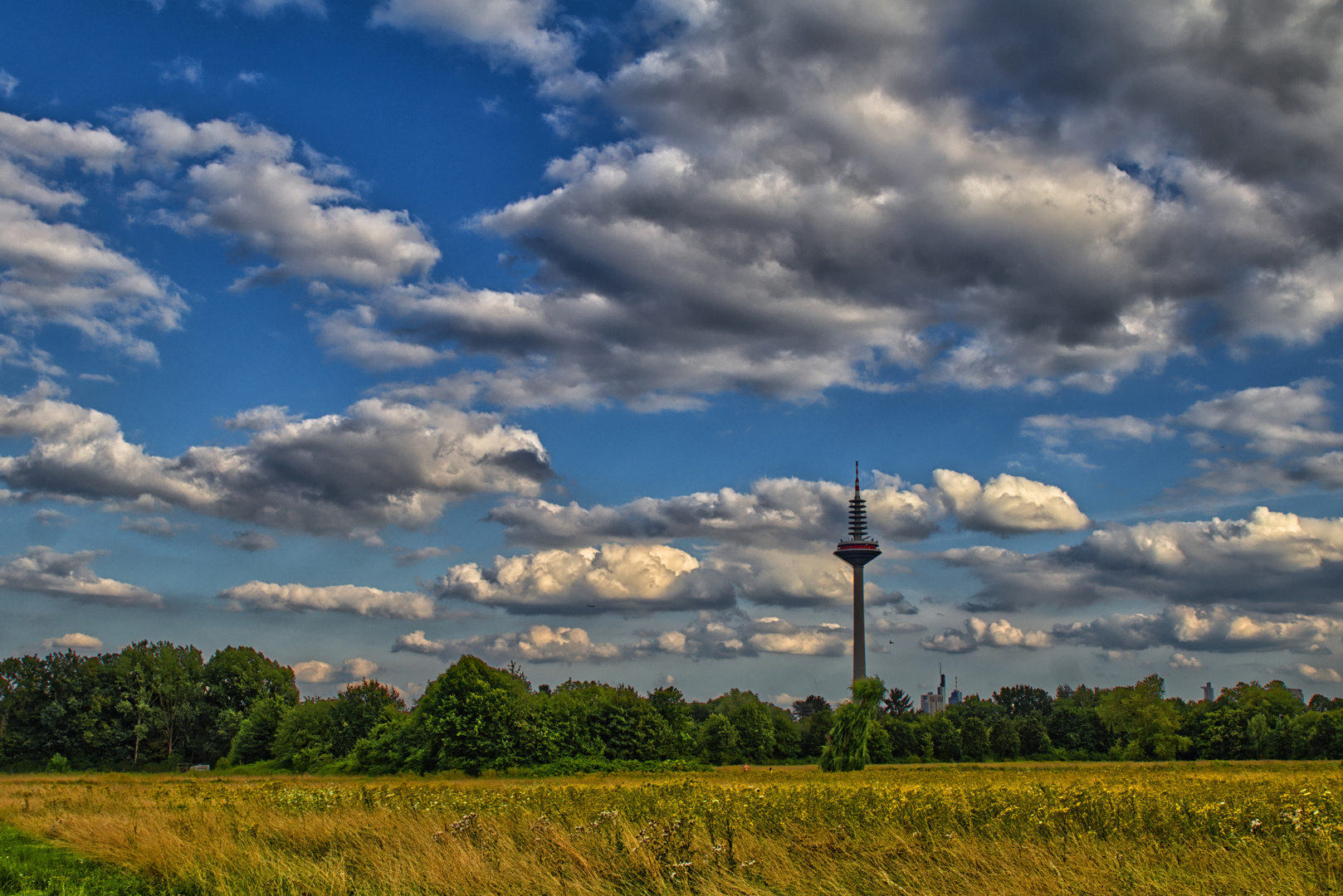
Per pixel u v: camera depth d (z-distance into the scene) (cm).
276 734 11300
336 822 2000
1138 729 14975
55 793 4256
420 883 1341
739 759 13725
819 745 15312
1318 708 19500
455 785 5766
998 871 1266
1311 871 1198
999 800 1995
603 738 10612
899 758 14450
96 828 2097
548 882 1271
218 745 12850
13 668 12338
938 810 1838
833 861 1386
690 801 2156
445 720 9225
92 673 12662
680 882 1269
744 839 1516
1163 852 1375
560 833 1565
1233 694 16762
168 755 12581
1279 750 13750
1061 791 2164
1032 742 15662
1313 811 1555
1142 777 5694
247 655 13838
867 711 9706
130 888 1528
